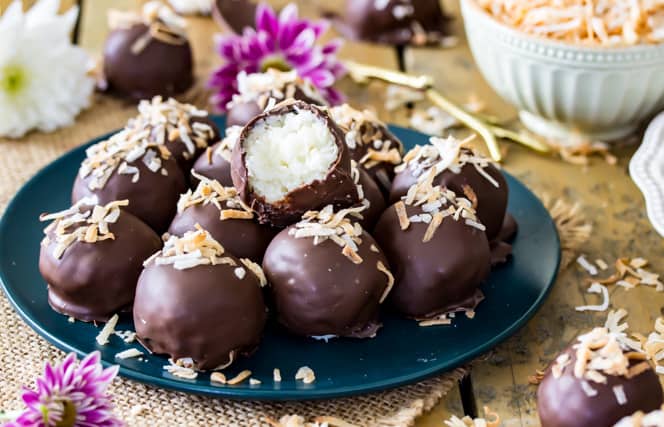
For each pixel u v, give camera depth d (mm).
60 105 553
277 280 415
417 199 435
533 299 440
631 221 499
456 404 416
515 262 458
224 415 406
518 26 514
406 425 401
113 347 415
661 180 451
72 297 424
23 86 545
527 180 523
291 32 566
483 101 578
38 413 369
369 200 442
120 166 449
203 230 415
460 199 435
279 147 424
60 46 553
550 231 470
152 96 571
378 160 465
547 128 550
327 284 409
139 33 565
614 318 443
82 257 420
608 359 380
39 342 432
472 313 433
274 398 399
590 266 471
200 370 407
